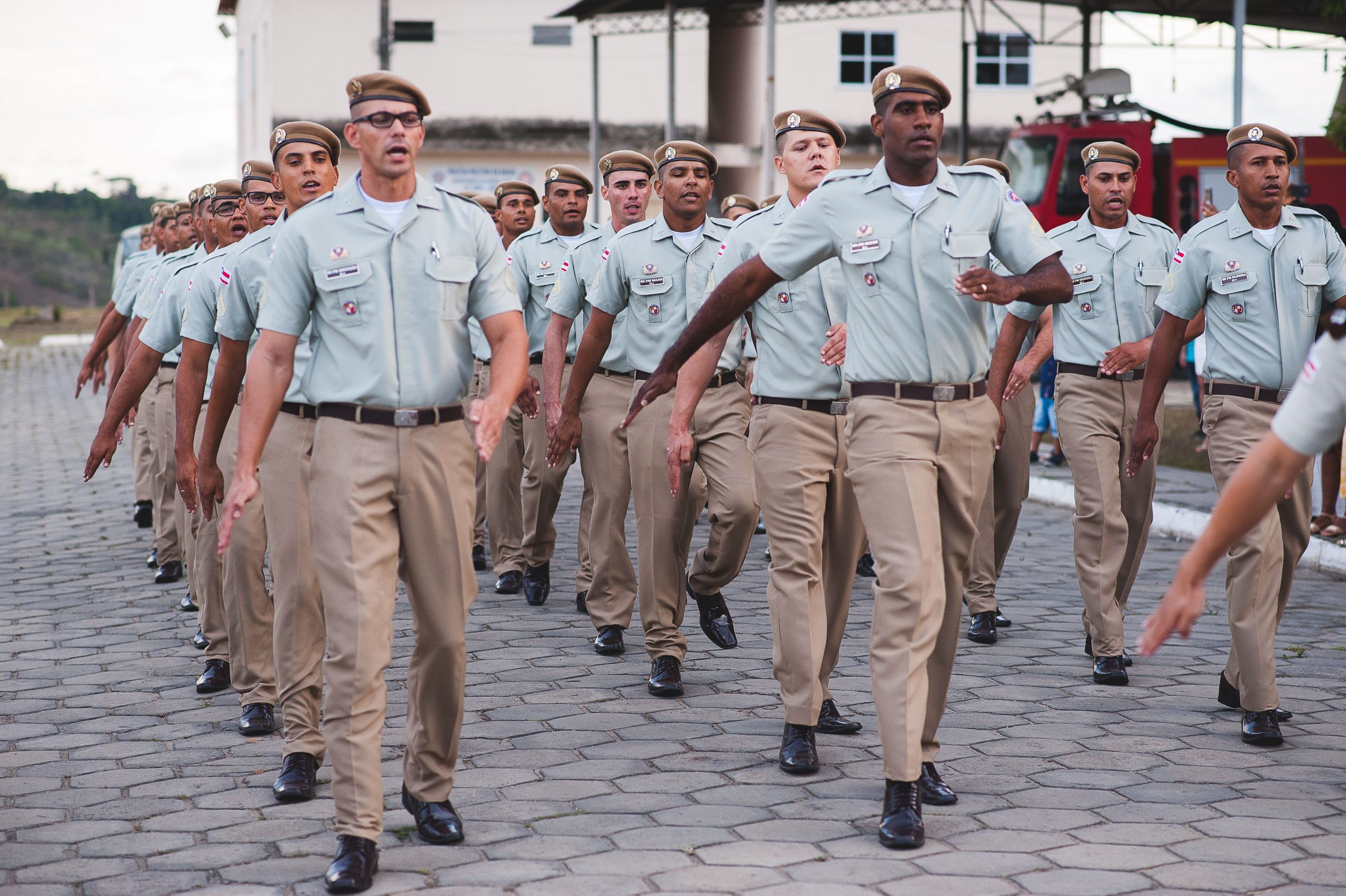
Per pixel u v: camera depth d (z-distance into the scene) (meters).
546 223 9.20
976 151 35.50
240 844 4.84
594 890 4.36
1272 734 5.85
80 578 10.04
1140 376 7.24
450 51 35.97
